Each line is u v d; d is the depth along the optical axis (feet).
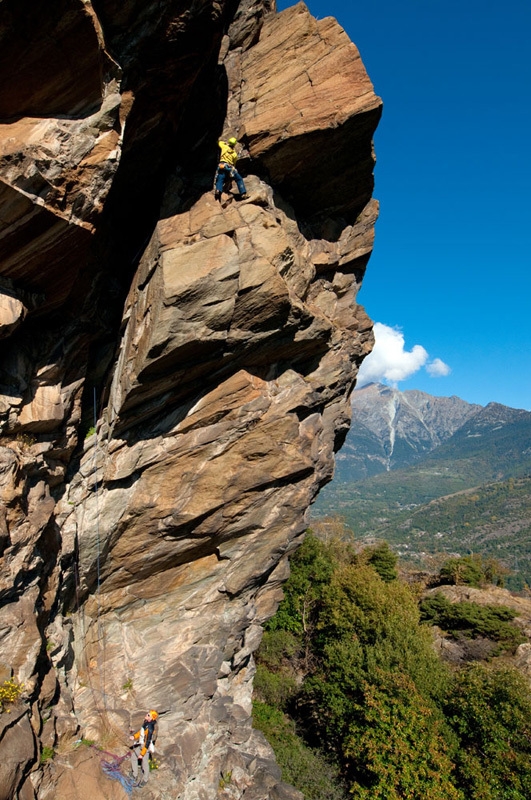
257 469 55.11
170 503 52.01
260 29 50.55
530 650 123.24
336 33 48.26
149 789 47.16
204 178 47.70
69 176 33.04
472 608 142.10
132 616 57.67
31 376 40.19
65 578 47.34
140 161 43.19
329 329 56.24
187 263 41.19
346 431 77.41
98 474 48.19
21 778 34.58
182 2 33.12
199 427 51.62
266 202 49.49
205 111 47.34
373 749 68.23
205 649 60.13
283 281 45.37
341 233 61.62
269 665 110.11
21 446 39.93
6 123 30.96
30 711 38.37
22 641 38.34
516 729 70.33
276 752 77.97
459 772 67.26
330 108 47.44
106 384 48.47
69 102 31.76
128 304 46.34
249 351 50.57
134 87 36.17
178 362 45.27
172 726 55.26
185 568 58.75
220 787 55.83
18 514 38.70
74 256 37.27
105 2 31.14
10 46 27.86
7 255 34.47
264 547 61.46
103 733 49.16
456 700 76.74
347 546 206.08
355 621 105.19
